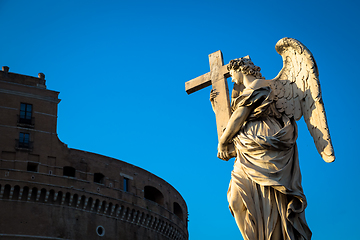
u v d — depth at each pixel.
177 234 87.94
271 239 8.64
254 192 8.92
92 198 74.44
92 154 78.19
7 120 73.12
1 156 70.69
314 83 9.15
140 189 81.62
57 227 69.94
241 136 9.23
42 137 74.44
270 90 9.25
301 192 8.77
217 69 10.82
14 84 75.62
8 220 67.25
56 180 72.25
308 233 8.80
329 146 8.80
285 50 9.69
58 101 78.62
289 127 9.13
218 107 10.46
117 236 75.31
